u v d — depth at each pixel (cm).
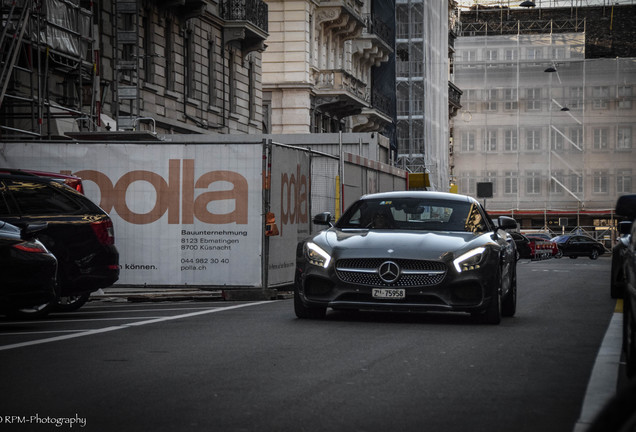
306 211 2202
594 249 7469
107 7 3111
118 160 1908
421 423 653
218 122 4253
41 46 2436
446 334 1193
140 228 1909
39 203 1462
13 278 1248
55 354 1003
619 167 9875
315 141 3275
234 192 1906
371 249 1297
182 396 754
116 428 635
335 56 6028
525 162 10031
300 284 1335
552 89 10012
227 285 1906
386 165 3269
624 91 9900
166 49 3716
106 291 1988
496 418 673
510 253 1463
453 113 10094
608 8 11256
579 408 712
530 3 10725
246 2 4309
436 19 8325
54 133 2586
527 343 1112
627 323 916
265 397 749
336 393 768
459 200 1466
